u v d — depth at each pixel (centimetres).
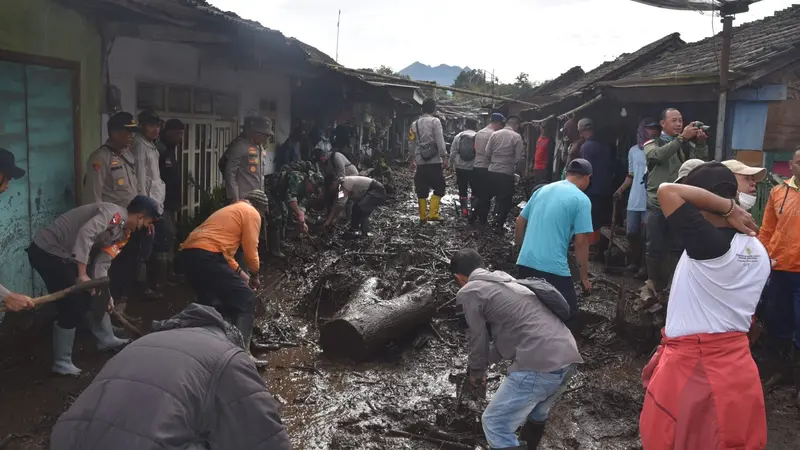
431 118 1163
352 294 643
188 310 233
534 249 496
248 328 524
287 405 468
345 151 1474
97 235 470
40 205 601
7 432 405
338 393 491
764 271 279
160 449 189
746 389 274
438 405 470
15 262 570
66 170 640
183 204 906
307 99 1492
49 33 593
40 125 595
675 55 1305
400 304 586
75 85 642
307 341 603
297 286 771
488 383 514
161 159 715
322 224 1122
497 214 1155
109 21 669
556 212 489
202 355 209
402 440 423
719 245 274
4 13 530
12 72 552
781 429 440
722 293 276
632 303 630
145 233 581
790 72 755
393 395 491
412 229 1121
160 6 520
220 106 1054
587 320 637
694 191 278
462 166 1230
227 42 682
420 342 595
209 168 1015
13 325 567
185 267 516
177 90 889
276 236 882
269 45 702
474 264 380
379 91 1298
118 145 590
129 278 574
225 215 522
